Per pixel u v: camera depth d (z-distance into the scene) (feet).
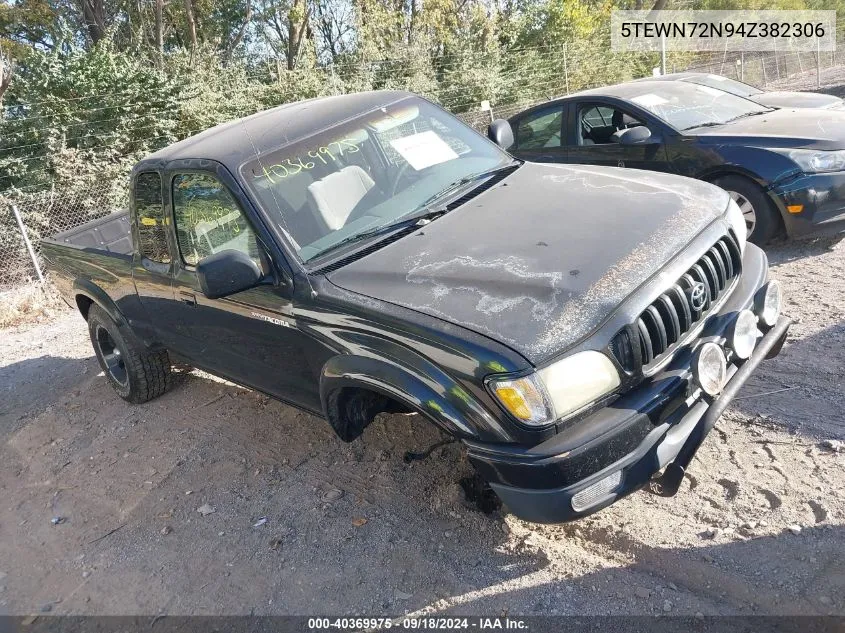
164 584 11.07
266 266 11.05
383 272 10.07
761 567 9.02
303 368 11.30
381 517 11.53
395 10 70.79
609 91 23.34
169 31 71.77
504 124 14.87
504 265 9.47
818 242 19.57
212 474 13.91
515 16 71.26
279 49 73.41
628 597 9.00
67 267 17.54
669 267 9.22
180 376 18.75
